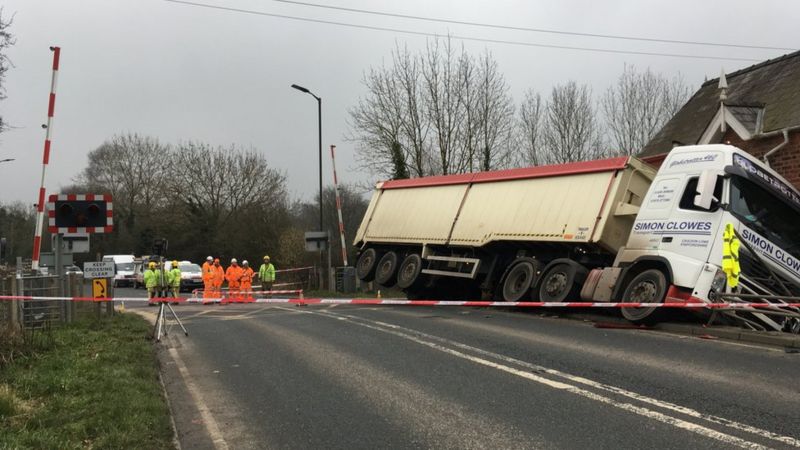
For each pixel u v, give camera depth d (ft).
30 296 38.04
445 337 32.63
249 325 42.16
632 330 34.30
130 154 230.07
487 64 99.04
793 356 25.77
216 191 177.17
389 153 100.53
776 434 15.83
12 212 225.15
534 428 17.06
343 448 16.15
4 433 15.70
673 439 15.74
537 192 47.91
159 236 183.62
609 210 41.88
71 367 24.20
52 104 39.58
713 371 23.06
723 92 49.85
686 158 36.09
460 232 53.67
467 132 98.37
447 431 17.11
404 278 59.31
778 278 33.09
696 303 32.78
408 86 99.09
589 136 107.86
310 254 123.85
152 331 38.55
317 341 33.09
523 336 32.53
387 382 22.97
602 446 15.42
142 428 17.22
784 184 35.73
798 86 48.62
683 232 34.76
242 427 18.42
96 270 44.86
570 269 43.01
